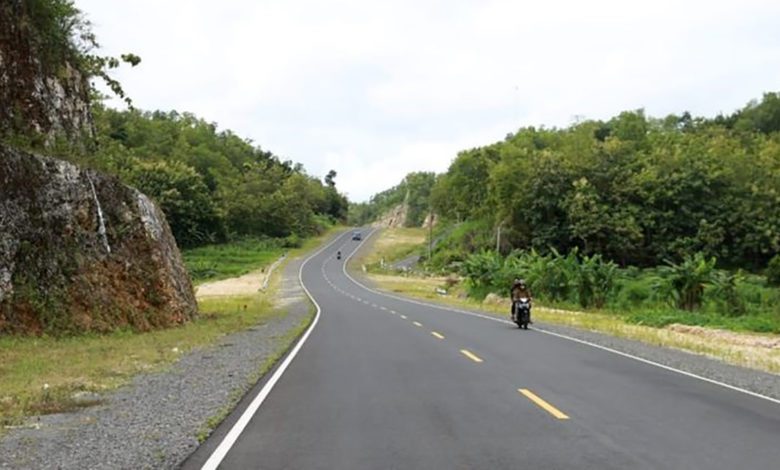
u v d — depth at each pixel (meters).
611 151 81.81
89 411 9.73
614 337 23.36
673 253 75.12
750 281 57.47
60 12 27.44
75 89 29.30
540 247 78.12
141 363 15.07
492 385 12.11
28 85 24.92
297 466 6.88
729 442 7.95
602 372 13.98
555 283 46.53
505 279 49.47
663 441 7.98
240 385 11.94
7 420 9.03
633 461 7.09
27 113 24.52
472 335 22.28
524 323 25.58
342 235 141.62
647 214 75.62
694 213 75.56
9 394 11.09
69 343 18.56
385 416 9.39
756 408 10.17
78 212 23.08
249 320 28.92
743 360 17.77
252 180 141.50
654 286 44.16
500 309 39.56
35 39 25.81
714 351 19.80
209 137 169.38
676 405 10.34
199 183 108.38
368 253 112.44
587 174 79.31
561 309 43.69
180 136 154.00
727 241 75.00
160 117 180.50
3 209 19.91
